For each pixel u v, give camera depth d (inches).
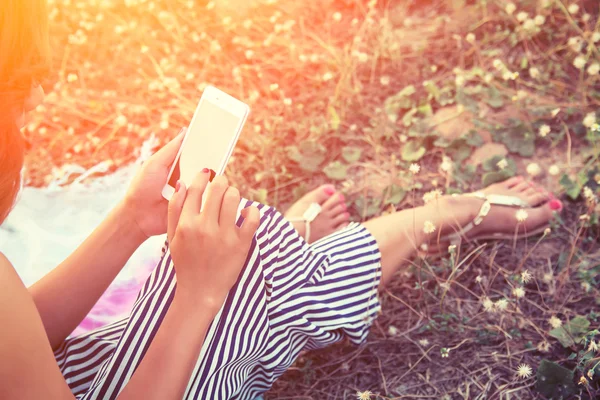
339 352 72.4
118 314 77.9
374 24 108.3
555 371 62.6
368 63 103.7
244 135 96.0
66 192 93.2
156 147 98.0
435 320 73.5
